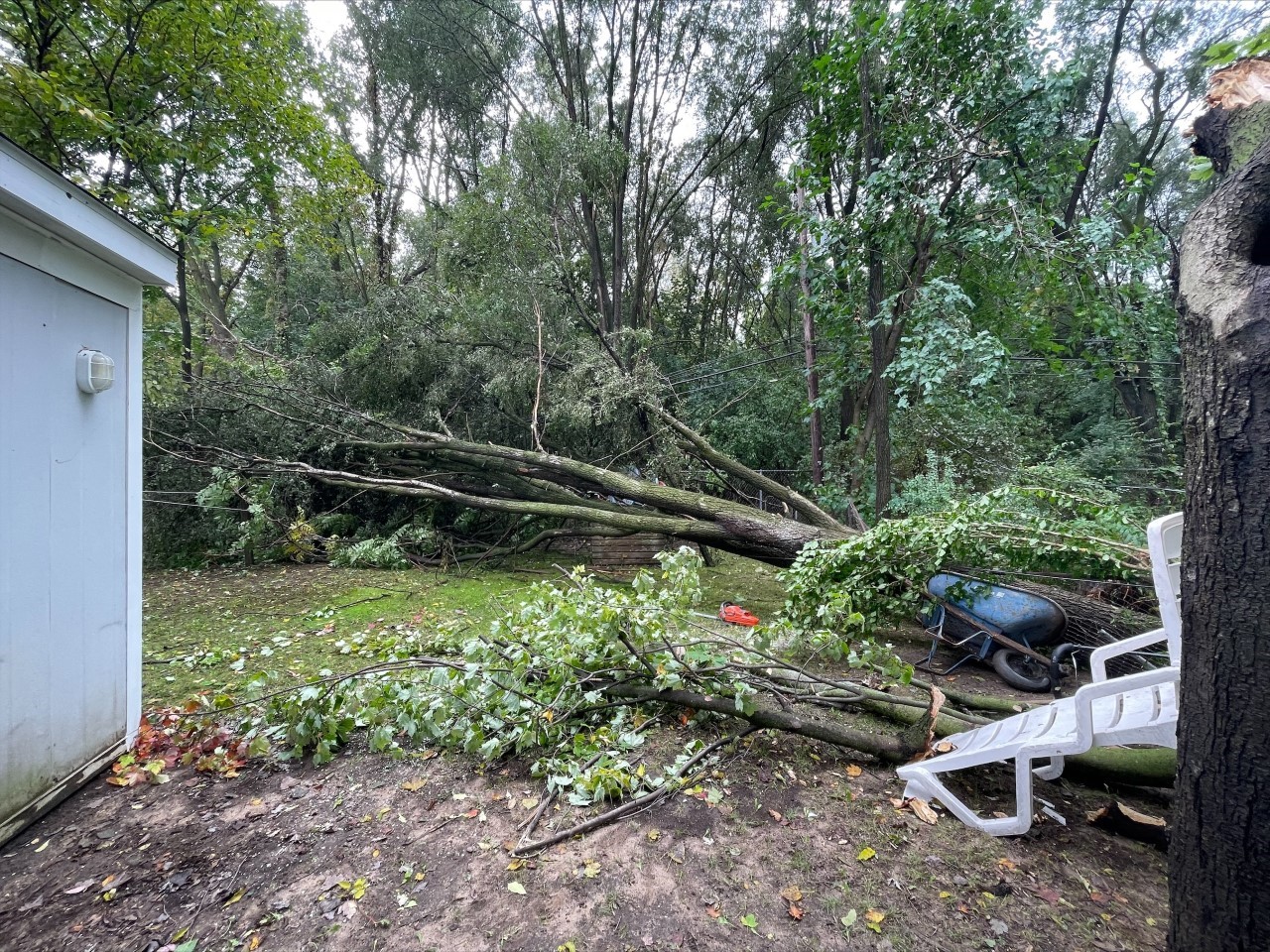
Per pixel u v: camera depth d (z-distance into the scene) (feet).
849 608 12.30
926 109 19.39
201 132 21.71
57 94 13.74
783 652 11.00
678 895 5.59
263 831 6.51
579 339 25.85
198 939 5.01
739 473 21.88
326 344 27.20
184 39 19.66
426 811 6.89
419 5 38.19
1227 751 3.73
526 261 28.22
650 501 18.98
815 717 8.84
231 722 9.02
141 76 19.49
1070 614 12.65
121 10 17.62
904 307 20.85
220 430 23.16
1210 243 3.94
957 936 5.12
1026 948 4.98
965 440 22.98
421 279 29.71
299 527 22.49
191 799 7.14
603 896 5.56
